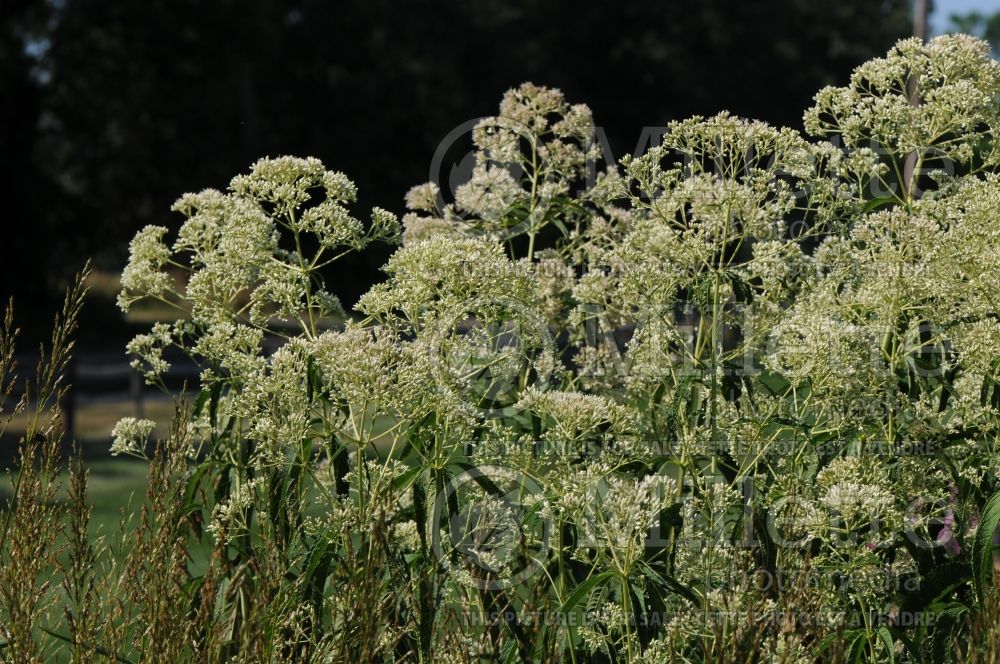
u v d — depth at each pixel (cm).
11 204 3027
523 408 354
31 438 347
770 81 3262
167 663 305
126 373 2030
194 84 3136
